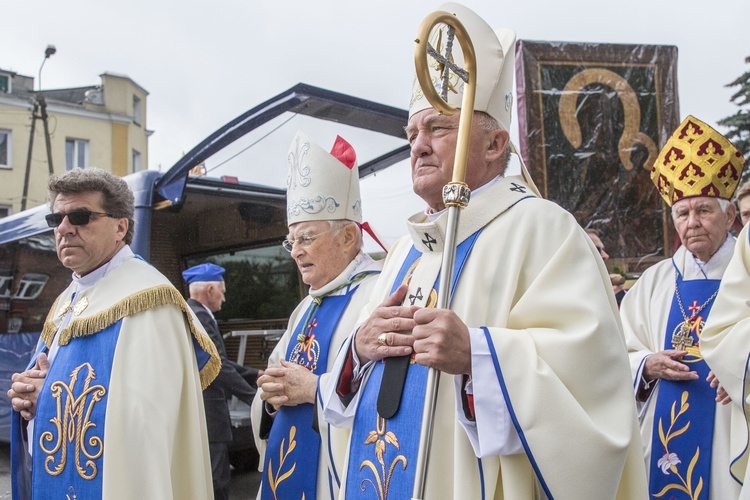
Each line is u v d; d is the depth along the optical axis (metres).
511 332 1.79
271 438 3.05
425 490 1.83
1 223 7.91
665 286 3.54
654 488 3.20
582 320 1.80
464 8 2.16
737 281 2.84
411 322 1.94
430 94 1.78
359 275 3.18
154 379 2.71
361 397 2.13
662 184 3.53
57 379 2.81
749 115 8.49
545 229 1.96
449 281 1.77
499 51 2.14
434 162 2.07
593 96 4.88
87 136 29.48
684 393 3.19
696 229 3.33
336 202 3.22
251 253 6.57
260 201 6.16
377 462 1.98
